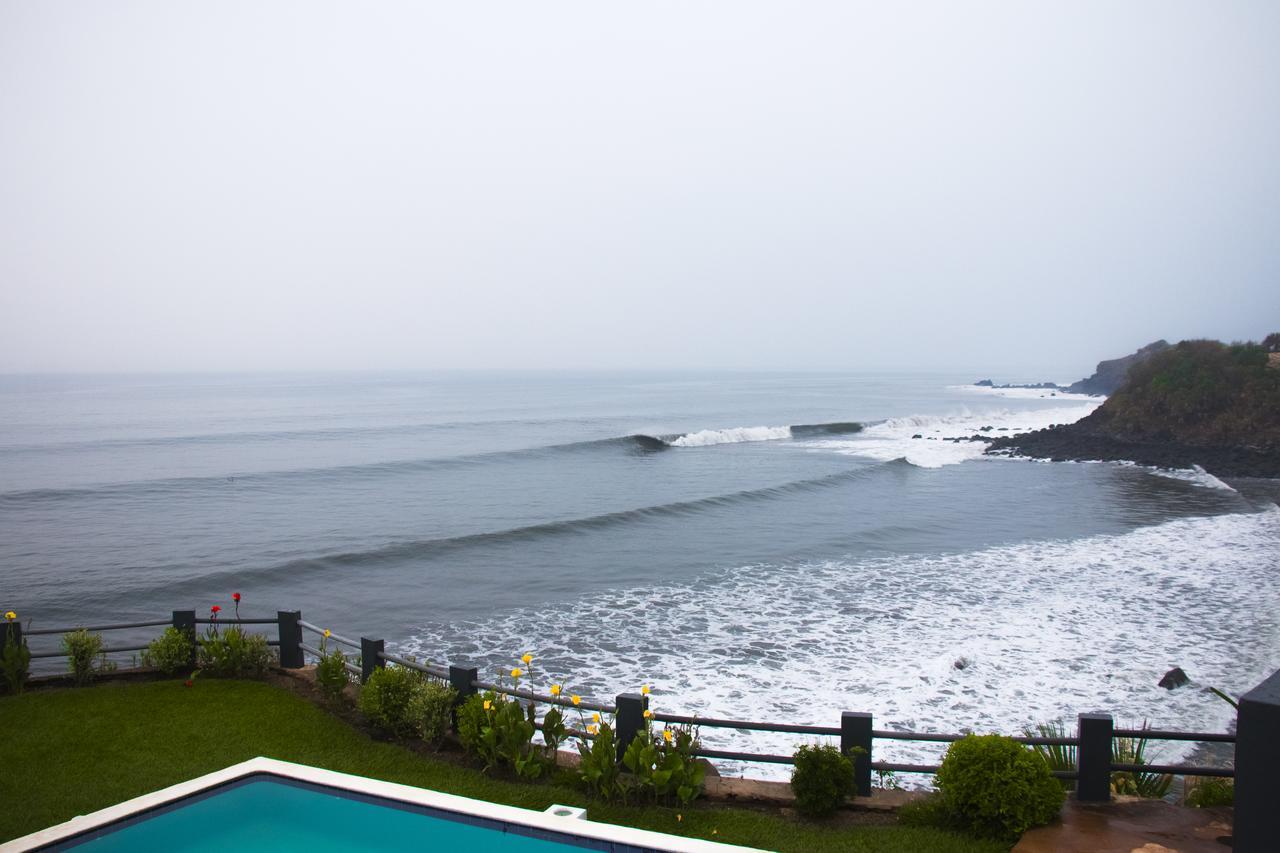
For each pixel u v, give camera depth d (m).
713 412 88.50
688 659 14.66
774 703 12.52
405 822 5.70
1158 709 12.27
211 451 47.94
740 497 33.94
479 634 16.44
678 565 22.44
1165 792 7.62
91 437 54.62
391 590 19.95
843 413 90.56
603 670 14.16
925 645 15.29
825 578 20.92
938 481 40.16
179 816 5.75
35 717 8.52
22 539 25.47
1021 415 86.88
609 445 52.09
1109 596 18.88
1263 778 4.74
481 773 7.20
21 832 6.07
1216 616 17.17
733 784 7.01
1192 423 53.00
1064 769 7.30
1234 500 34.44
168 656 9.83
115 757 7.51
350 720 8.56
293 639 10.11
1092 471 44.28
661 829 6.20
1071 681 13.40
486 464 44.22
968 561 22.86
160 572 21.48
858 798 6.75
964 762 6.32
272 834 5.56
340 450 48.91
